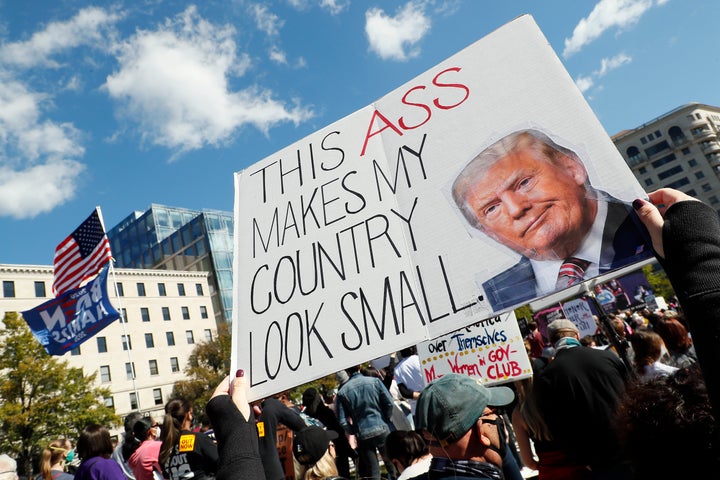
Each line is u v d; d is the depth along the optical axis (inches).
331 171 91.7
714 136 3280.0
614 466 78.0
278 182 97.3
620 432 38.7
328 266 83.0
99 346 1723.7
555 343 120.4
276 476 128.8
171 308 1994.3
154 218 2783.0
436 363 197.6
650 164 3393.2
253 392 78.3
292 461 132.5
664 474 33.3
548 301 315.9
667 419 33.7
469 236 72.5
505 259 68.3
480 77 80.7
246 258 92.4
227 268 2402.8
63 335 418.0
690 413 33.0
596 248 62.4
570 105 70.4
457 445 69.5
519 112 74.3
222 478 52.3
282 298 84.2
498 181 72.4
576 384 83.4
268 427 135.0
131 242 2878.9
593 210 64.1
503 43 80.3
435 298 71.7
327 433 115.4
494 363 185.5
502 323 188.1
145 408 1754.4
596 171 65.2
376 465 179.5
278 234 91.3
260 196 98.0
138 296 1909.4
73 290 426.9
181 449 144.3
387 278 76.6
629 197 61.9
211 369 1886.1
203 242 2440.9
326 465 110.3
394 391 256.1
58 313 426.3
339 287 80.1
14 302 1567.4
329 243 84.9
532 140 71.7
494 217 71.2
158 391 1817.2
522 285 65.9
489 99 78.2
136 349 1820.9
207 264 2397.9
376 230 81.4
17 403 1077.1
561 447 85.2
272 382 77.5
